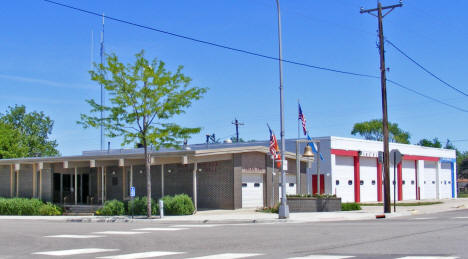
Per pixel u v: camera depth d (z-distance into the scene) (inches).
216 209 1231.5
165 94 1029.2
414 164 2069.4
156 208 1121.4
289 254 455.5
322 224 810.2
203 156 1162.6
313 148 1507.1
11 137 2498.8
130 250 516.7
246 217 991.6
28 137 2716.5
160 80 1013.8
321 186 1624.0
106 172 1429.6
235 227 783.1
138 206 1137.4
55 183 1453.0
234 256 451.8
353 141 1717.5
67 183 1478.8
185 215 1089.4
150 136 1019.9
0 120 2630.4
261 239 583.5
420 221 837.2
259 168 1315.2
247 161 1270.9
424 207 1362.0
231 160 1225.4
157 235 667.4
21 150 2493.8
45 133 2910.9
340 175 1668.3
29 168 1473.9
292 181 1464.1
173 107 1029.8
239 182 1229.1
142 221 1000.2
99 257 465.4
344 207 1224.8
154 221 989.8
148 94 1021.8
